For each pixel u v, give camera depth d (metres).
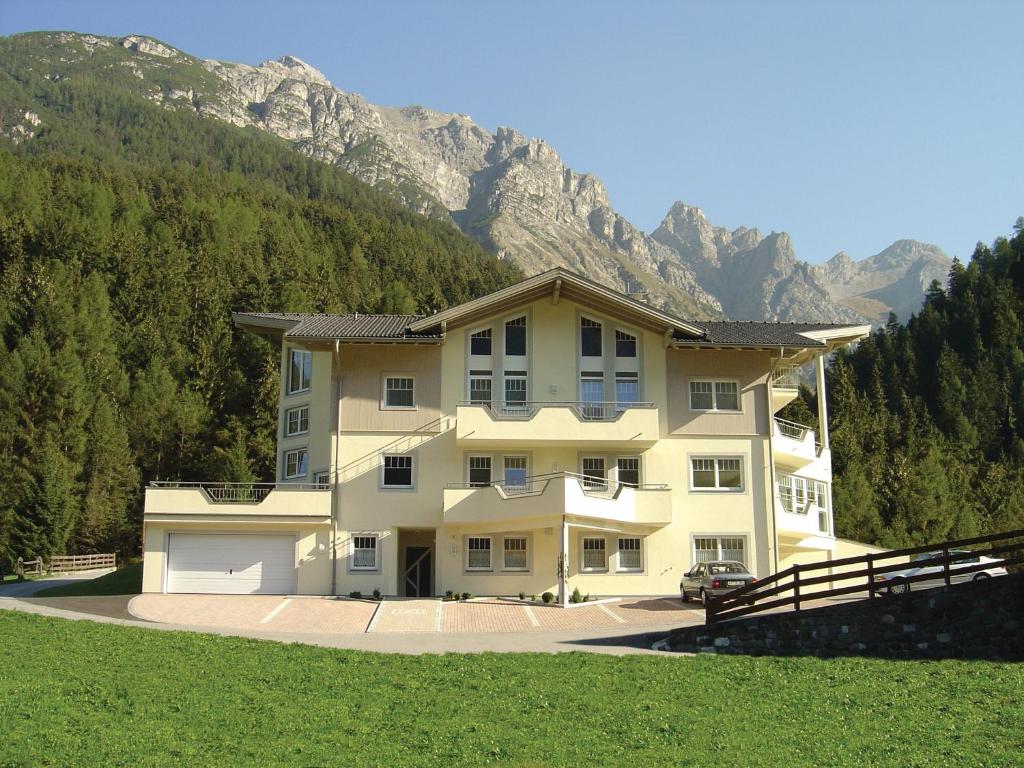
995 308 139.38
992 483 91.62
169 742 17.03
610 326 44.00
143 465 79.81
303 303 101.50
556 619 34.19
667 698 20.59
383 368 43.00
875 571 25.17
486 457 42.81
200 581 40.47
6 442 75.12
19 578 58.44
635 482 42.72
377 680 22.03
